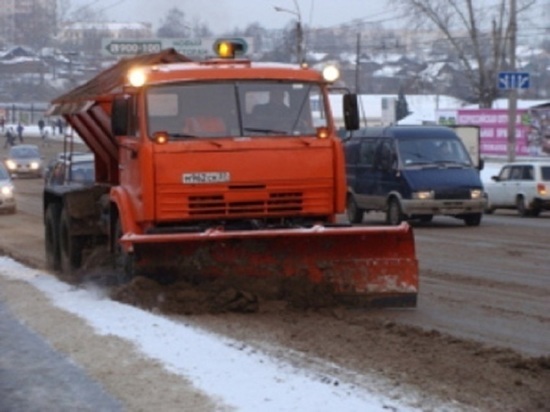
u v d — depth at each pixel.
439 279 19.75
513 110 50.09
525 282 19.27
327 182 15.44
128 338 12.44
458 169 33.12
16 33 145.62
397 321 14.66
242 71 15.48
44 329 13.45
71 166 22.44
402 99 90.62
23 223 35.56
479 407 9.48
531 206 38.88
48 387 10.39
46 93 127.44
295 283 15.26
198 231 14.83
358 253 15.35
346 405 9.26
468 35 81.25
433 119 82.62
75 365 11.23
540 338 13.50
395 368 11.15
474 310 15.81
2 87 131.88
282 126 15.45
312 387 9.92
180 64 16.14
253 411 9.08
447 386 10.30
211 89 15.40
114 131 15.84
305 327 13.80
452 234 30.14
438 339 13.02
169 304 14.79
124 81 16.53
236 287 15.16
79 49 125.94
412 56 142.00
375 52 126.25
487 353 12.11
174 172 15.02
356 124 15.85
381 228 14.91
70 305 15.33
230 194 15.13
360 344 12.59
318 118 15.59
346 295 15.36
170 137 15.13
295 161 15.31
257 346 12.29
